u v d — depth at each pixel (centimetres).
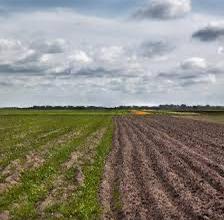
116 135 6097
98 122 9650
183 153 3934
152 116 13925
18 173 3030
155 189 2444
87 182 2695
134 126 8150
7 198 2297
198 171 3006
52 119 11238
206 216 1916
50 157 3825
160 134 6156
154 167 3222
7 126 8250
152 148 4406
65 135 6131
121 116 13775
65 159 3706
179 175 2859
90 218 1936
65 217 1959
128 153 4038
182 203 2142
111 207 2144
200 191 2386
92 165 3419
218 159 3584
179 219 1881
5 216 1969
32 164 3472
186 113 17500
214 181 2617
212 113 17350
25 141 5303
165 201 2181
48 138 5669
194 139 5328
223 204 2094
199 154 3869
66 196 2341
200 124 8719
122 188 2514
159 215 1955
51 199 2272
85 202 2181
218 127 7681
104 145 4794
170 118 12125
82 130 7081
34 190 2459
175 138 5500
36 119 11238
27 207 2084
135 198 2275
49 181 2738
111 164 3472
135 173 2998
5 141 5331
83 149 4459
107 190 2494
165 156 3772
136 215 1970
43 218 1944
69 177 2881
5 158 3794
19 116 13288
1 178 2839
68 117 12650
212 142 4919
